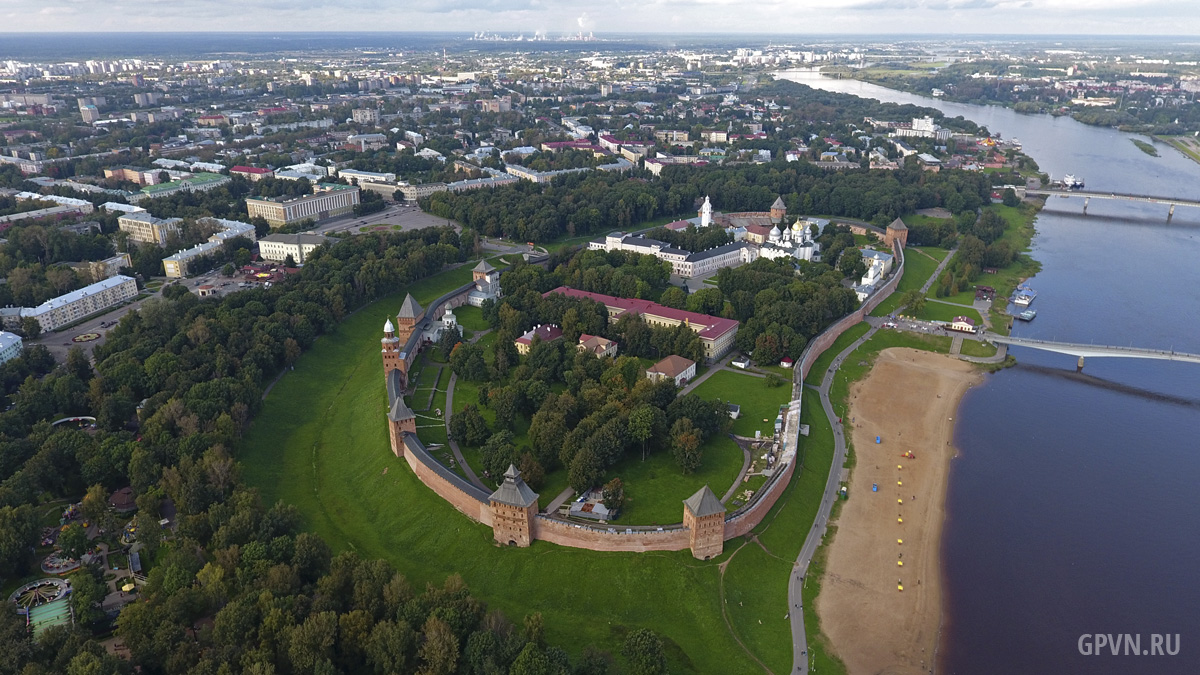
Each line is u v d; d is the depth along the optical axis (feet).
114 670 632.79
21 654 651.25
